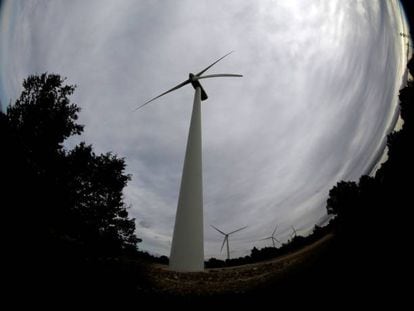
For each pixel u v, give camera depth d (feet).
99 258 30.71
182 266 58.29
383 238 15.84
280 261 32.76
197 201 67.36
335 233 20.77
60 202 44.24
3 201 30.73
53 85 51.90
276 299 15.84
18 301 14.64
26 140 43.24
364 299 12.88
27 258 20.16
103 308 16.29
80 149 56.24
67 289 17.37
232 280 27.48
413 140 18.76
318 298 14.15
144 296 19.61
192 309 17.24
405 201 17.03
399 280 13.05
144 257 68.85
